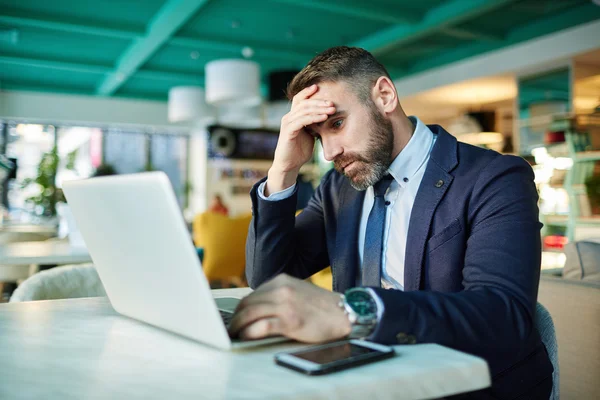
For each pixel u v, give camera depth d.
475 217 1.02
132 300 0.84
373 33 7.48
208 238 4.56
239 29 7.23
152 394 0.52
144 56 7.89
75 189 0.84
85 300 1.10
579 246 1.66
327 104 1.08
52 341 0.75
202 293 0.64
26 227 5.28
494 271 0.87
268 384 0.54
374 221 1.19
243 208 11.34
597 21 5.87
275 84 8.52
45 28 7.14
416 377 0.57
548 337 1.07
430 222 1.07
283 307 0.69
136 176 0.66
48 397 0.51
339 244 1.25
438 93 8.44
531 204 0.98
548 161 6.43
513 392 0.95
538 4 6.20
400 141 1.16
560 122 6.36
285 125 1.13
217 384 0.54
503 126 9.98
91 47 8.03
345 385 0.53
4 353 0.68
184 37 7.34
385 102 1.13
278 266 1.20
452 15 6.18
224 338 0.65
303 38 7.69
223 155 11.06
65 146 11.03
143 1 6.14
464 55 7.88
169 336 0.77
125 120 11.05
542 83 6.69
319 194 1.38
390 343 0.71
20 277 3.14
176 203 0.62
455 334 0.73
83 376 0.58
